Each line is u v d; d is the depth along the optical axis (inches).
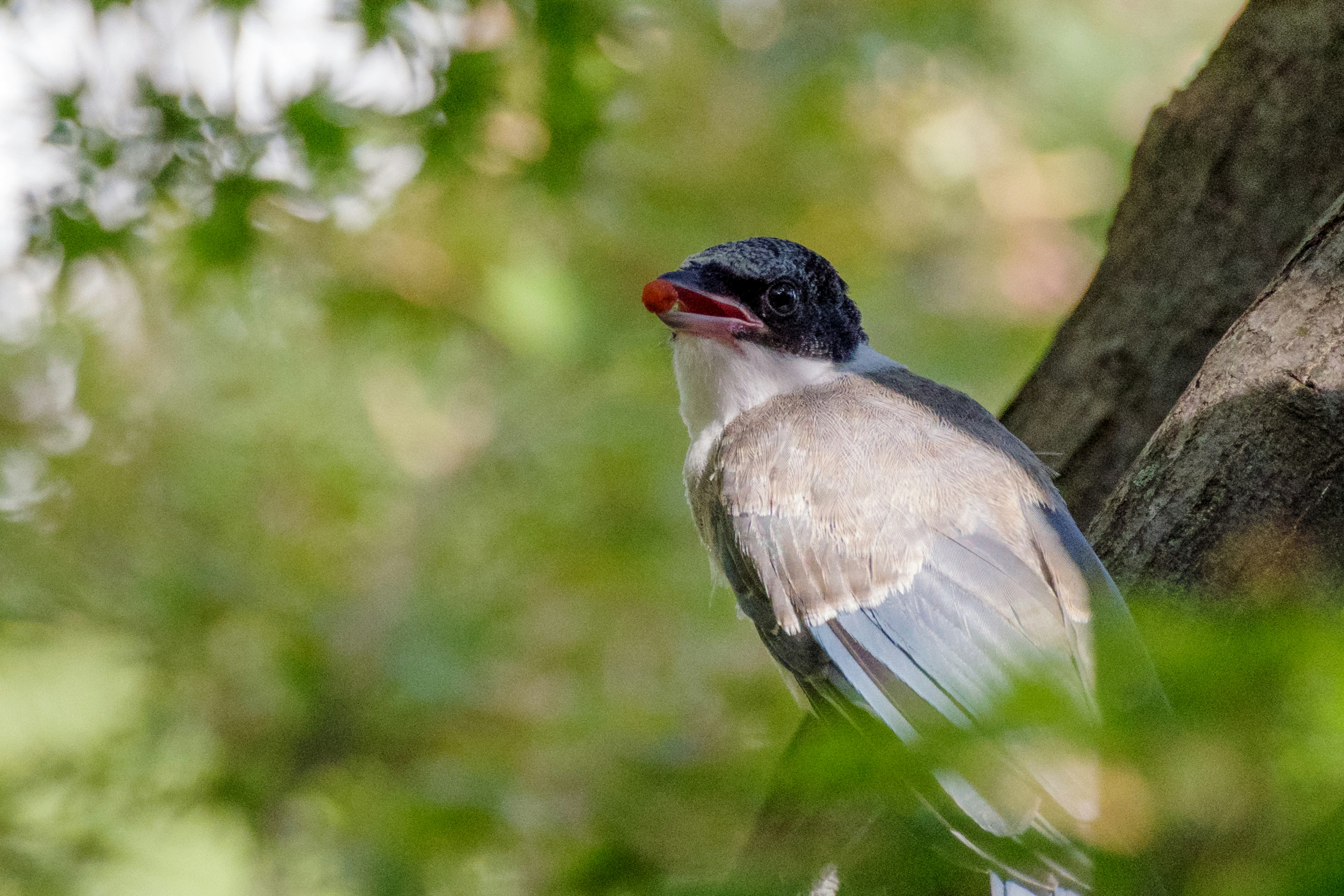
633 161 513.3
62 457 460.4
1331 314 239.1
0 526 443.8
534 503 492.4
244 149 354.6
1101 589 244.8
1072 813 189.0
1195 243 313.6
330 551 481.7
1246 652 134.8
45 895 385.4
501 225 456.1
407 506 490.6
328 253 442.6
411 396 493.4
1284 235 306.0
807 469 295.7
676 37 524.1
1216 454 242.4
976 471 285.6
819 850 224.2
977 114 609.3
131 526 463.8
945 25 585.6
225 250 370.3
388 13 347.6
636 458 493.7
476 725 439.8
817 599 283.3
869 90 586.6
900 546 278.2
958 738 169.5
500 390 506.6
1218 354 251.8
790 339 346.0
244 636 456.4
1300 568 231.6
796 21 576.1
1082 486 315.6
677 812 250.8
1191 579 239.0
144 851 401.4
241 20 342.6
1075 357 323.6
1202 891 145.7
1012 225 608.7
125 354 464.1
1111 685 184.2
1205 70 319.0
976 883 237.5
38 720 425.7
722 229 540.7
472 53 360.2
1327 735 132.2
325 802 409.1
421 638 446.6
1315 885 120.6
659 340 502.3
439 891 354.0
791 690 309.4
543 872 347.9
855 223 581.9
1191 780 142.7
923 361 588.4
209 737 431.5
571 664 472.7
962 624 265.1
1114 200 615.2
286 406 480.4
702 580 486.3
